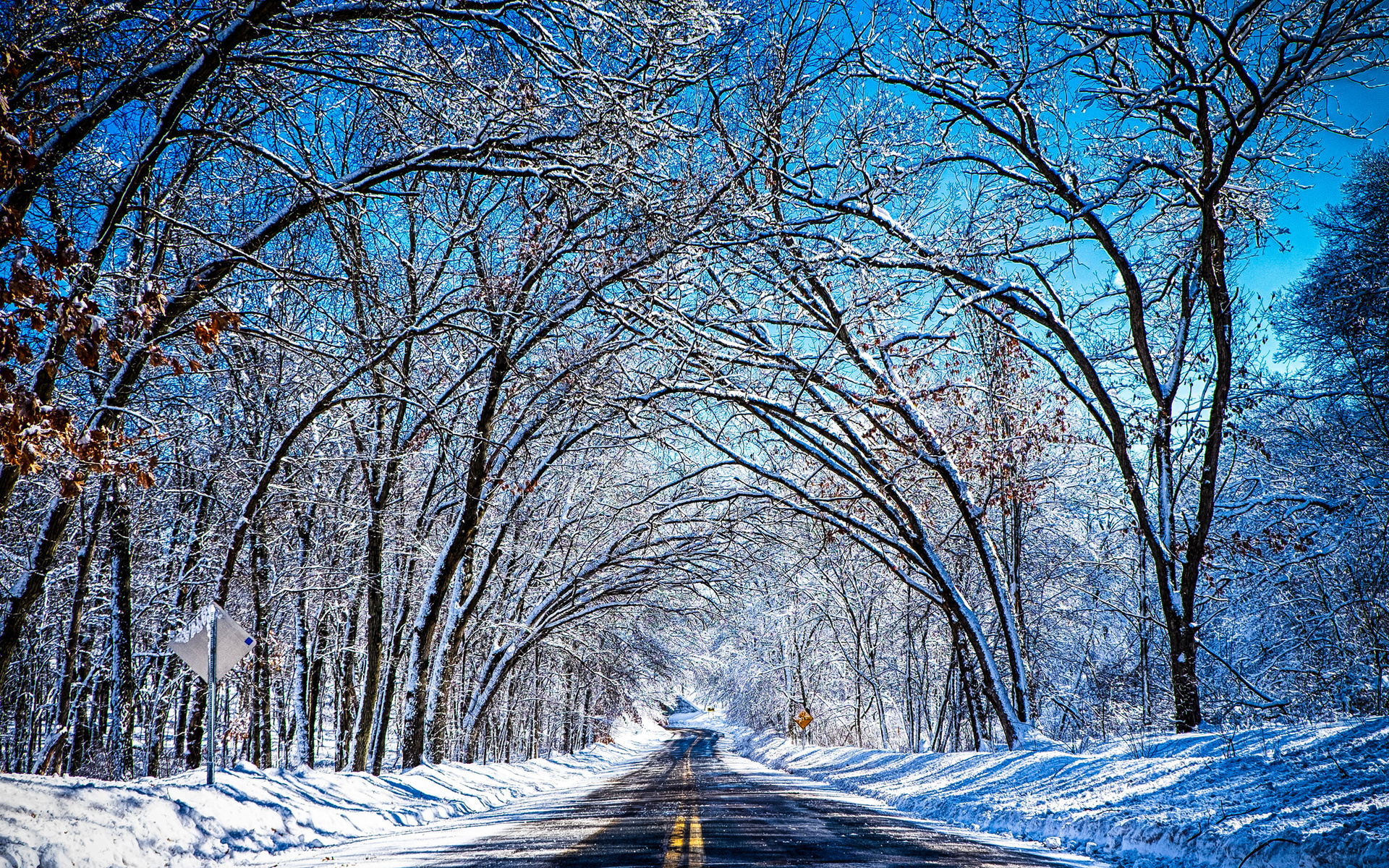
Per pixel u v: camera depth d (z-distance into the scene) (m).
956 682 37.31
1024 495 23.95
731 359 20.23
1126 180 20.75
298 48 10.58
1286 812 8.29
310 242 15.67
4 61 7.31
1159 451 21.06
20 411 6.67
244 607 22.59
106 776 18.84
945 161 22.05
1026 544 29.69
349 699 28.83
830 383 21.48
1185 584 19.86
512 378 19.75
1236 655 26.80
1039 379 26.12
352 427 20.27
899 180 19.77
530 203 16.80
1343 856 6.67
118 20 8.88
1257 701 21.48
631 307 16.48
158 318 11.20
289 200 12.88
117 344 7.29
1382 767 8.72
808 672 54.38
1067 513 29.98
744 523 30.61
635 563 32.78
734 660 73.44
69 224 10.62
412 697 21.94
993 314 22.00
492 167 12.13
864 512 28.83
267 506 19.75
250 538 20.03
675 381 20.97
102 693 22.73
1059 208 23.14
